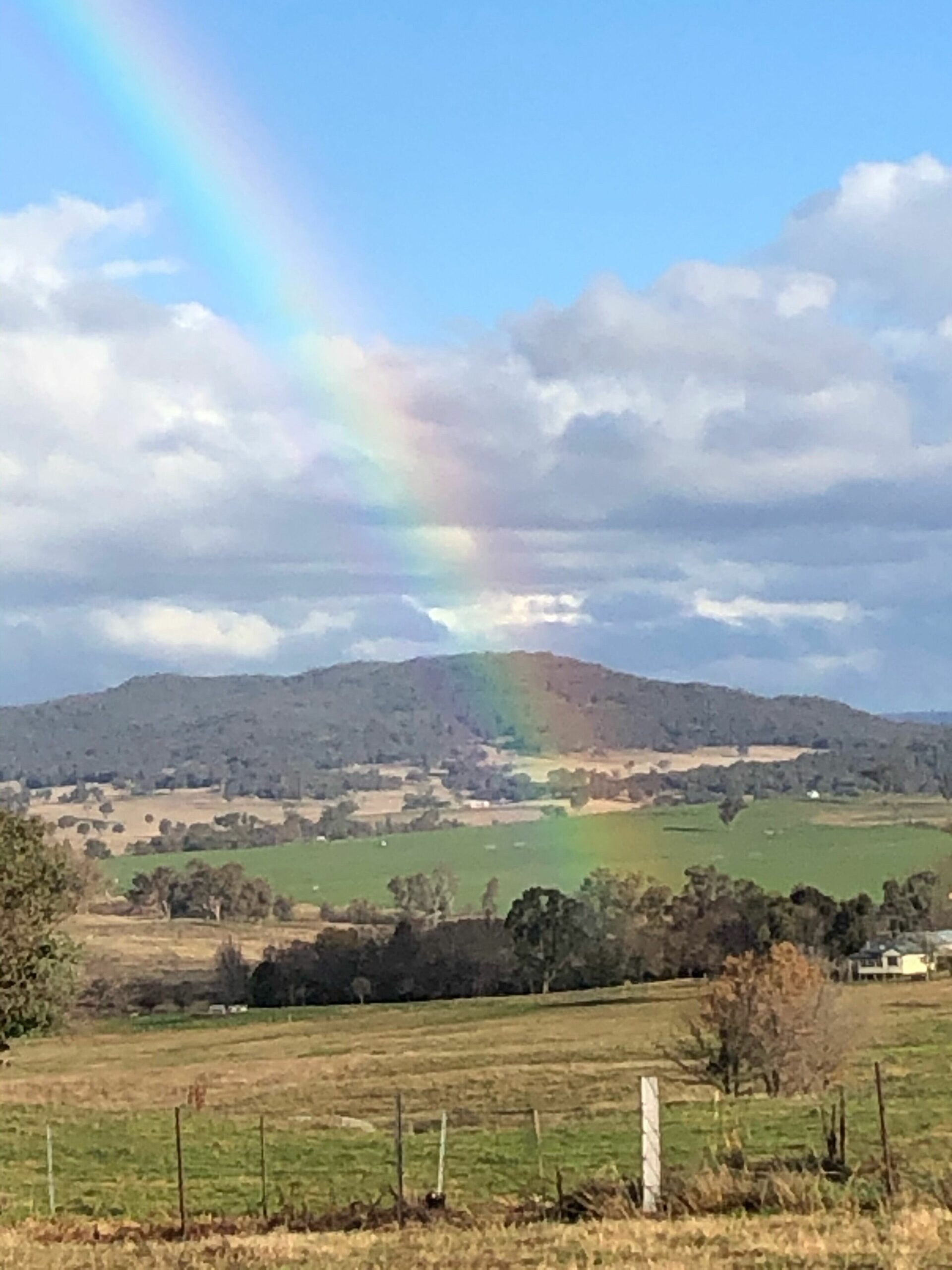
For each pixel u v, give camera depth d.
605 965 103.62
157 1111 56.06
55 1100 61.81
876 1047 63.16
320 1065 72.75
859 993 64.50
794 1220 18.94
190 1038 89.81
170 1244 20.38
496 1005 97.19
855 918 103.69
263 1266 17.83
